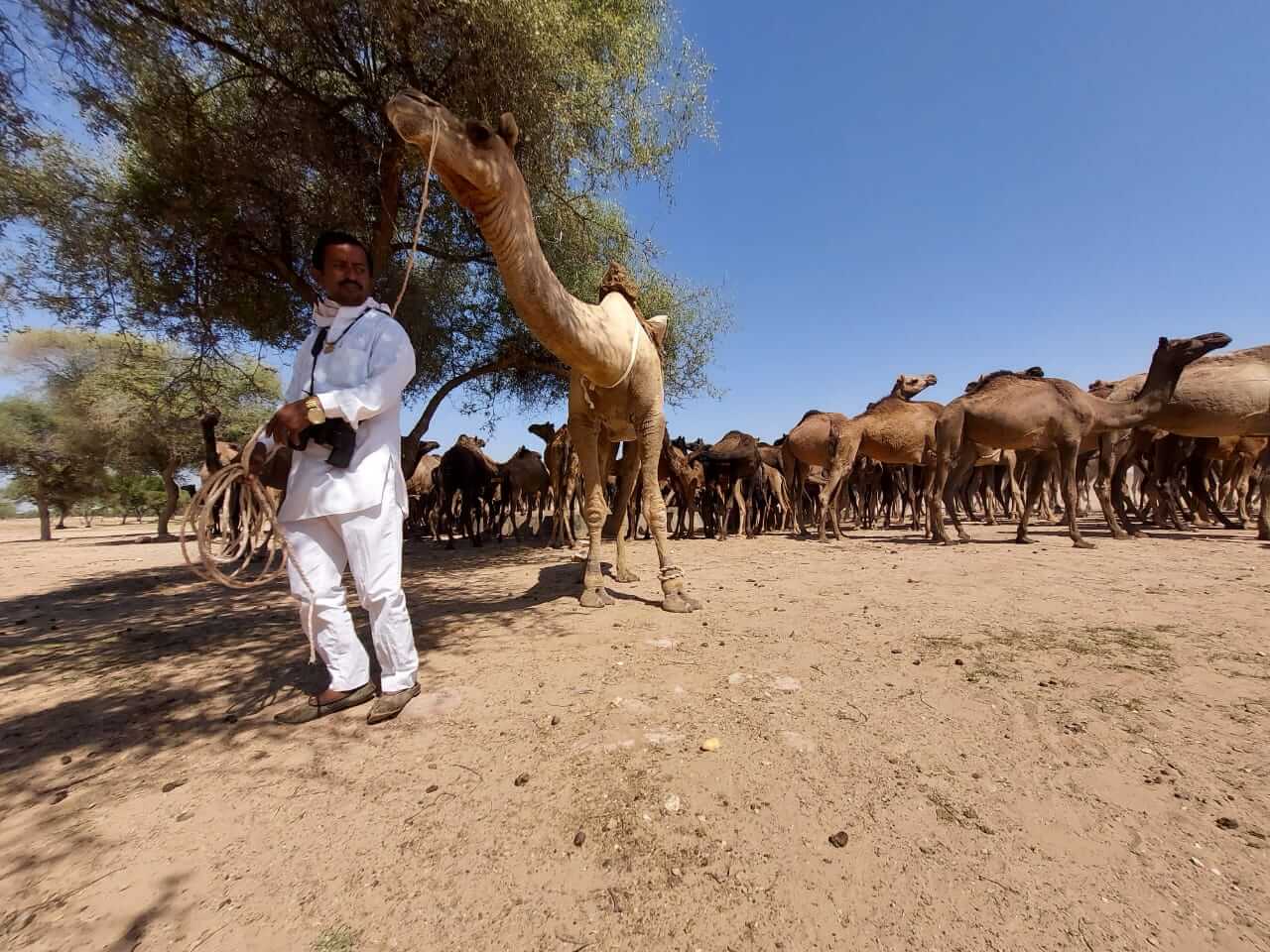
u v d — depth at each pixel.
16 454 23.27
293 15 6.08
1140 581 5.73
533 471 13.70
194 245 7.40
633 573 6.73
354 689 3.02
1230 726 2.58
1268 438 9.02
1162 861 1.78
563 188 8.42
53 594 7.82
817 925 1.57
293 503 2.88
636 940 1.54
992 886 1.70
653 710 2.82
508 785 2.23
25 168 6.18
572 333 3.79
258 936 1.57
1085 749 2.41
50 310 6.91
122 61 5.49
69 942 1.56
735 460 12.92
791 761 2.35
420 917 1.63
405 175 8.71
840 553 8.84
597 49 7.54
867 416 11.18
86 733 2.84
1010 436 9.09
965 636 3.96
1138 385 11.12
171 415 16.08
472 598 5.85
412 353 3.03
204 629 4.98
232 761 2.51
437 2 5.72
